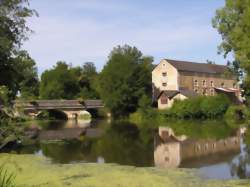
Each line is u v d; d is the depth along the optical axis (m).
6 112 19.25
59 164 28.69
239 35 47.94
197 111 81.06
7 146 36.97
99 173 24.80
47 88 118.88
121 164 29.05
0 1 39.44
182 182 22.11
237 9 54.75
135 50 95.56
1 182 12.52
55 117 100.62
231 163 28.84
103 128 63.59
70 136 50.44
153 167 27.36
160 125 67.00
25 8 41.16
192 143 41.19
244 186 21.02
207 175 24.33
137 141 44.16
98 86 99.06
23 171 25.30
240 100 102.81
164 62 99.44
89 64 134.88
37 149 37.53
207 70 106.62
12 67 42.16
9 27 40.56
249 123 63.19
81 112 100.81
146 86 96.44
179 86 97.62
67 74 122.62
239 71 57.38
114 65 93.25
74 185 21.48
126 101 92.75
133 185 21.39
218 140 42.91
